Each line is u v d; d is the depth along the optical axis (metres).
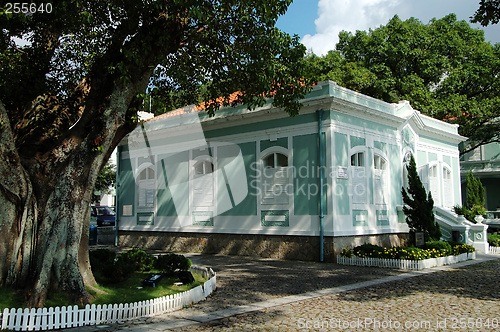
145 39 8.35
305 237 14.80
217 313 7.27
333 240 14.03
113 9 9.95
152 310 7.19
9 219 7.27
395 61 26.58
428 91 25.95
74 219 7.34
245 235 16.59
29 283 7.01
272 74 10.47
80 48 11.11
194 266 11.54
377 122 16.86
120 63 7.56
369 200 15.90
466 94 27.75
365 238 15.48
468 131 26.88
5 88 8.96
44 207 7.52
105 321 6.65
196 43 11.20
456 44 27.25
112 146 8.54
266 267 13.19
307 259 14.66
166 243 19.66
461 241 16.92
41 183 7.65
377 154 16.62
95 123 7.70
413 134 19.48
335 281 10.58
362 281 10.55
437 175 21.30
